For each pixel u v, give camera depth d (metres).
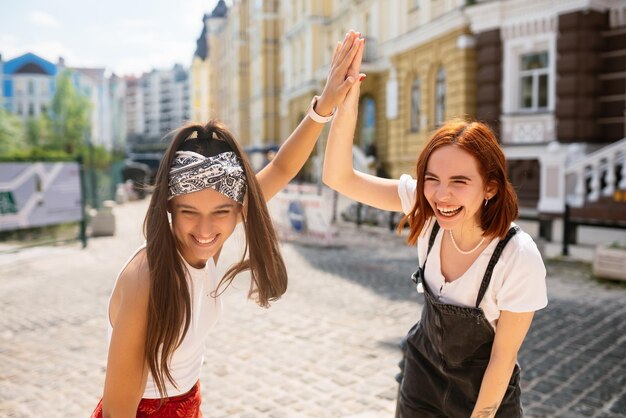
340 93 1.79
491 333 1.70
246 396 3.93
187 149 1.47
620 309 6.18
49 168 10.82
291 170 1.91
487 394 1.62
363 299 6.70
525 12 14.25
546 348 4.89
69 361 4.70
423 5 18.88
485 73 15.41
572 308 6.23
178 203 1.44
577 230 10.89
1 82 90.81
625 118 13.26
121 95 149.25
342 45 1.83
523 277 1.57
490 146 1.56
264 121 41.50
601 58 13.47
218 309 1.65
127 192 25.72
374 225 14.26
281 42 38.94
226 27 58.44
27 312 6.35
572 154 12.54
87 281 8.09
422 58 18.88
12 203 10.10
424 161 1.62
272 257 1.60
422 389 1.90
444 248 1.73
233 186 1.45
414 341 1.94
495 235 1.60
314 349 4.89
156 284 1.38
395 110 20.94
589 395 3.89
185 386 1.60
